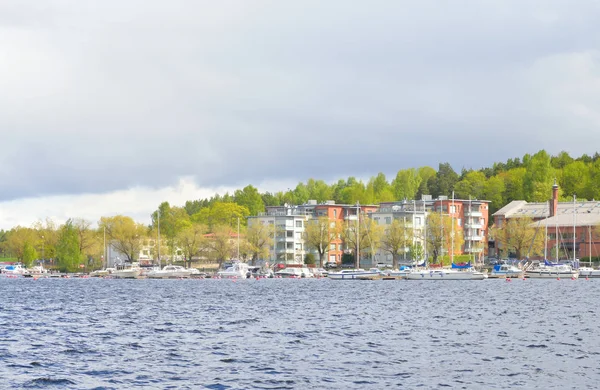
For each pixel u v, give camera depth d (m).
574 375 47.34
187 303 110.12
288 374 47.84
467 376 47.03
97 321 81.88
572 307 98.62
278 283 174.62
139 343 62.56
